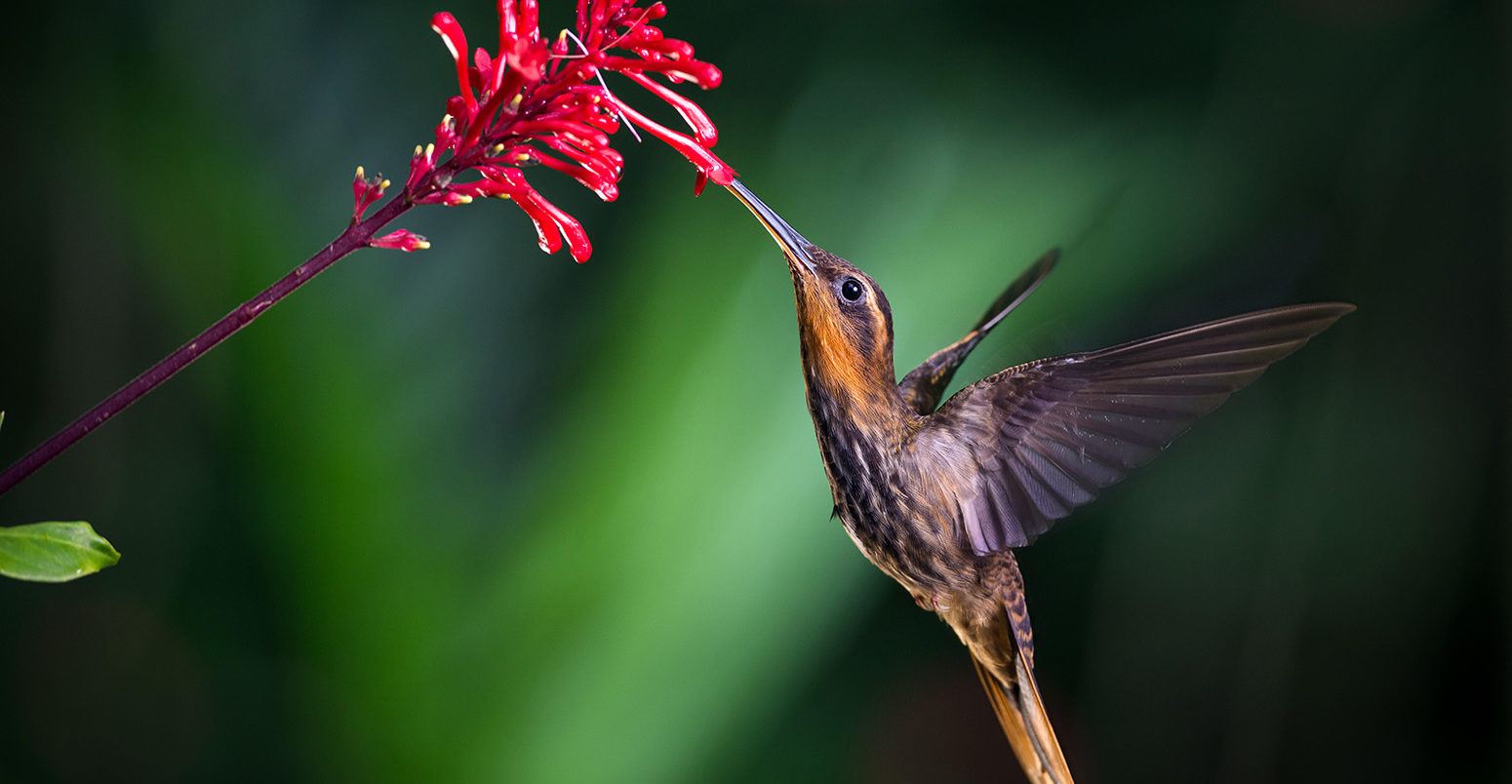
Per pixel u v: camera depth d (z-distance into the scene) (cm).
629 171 269
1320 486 271
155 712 268
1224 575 275
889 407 247
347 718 253
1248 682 269
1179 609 277
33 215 281
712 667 254
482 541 255
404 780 253
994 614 248
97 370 287
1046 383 247
